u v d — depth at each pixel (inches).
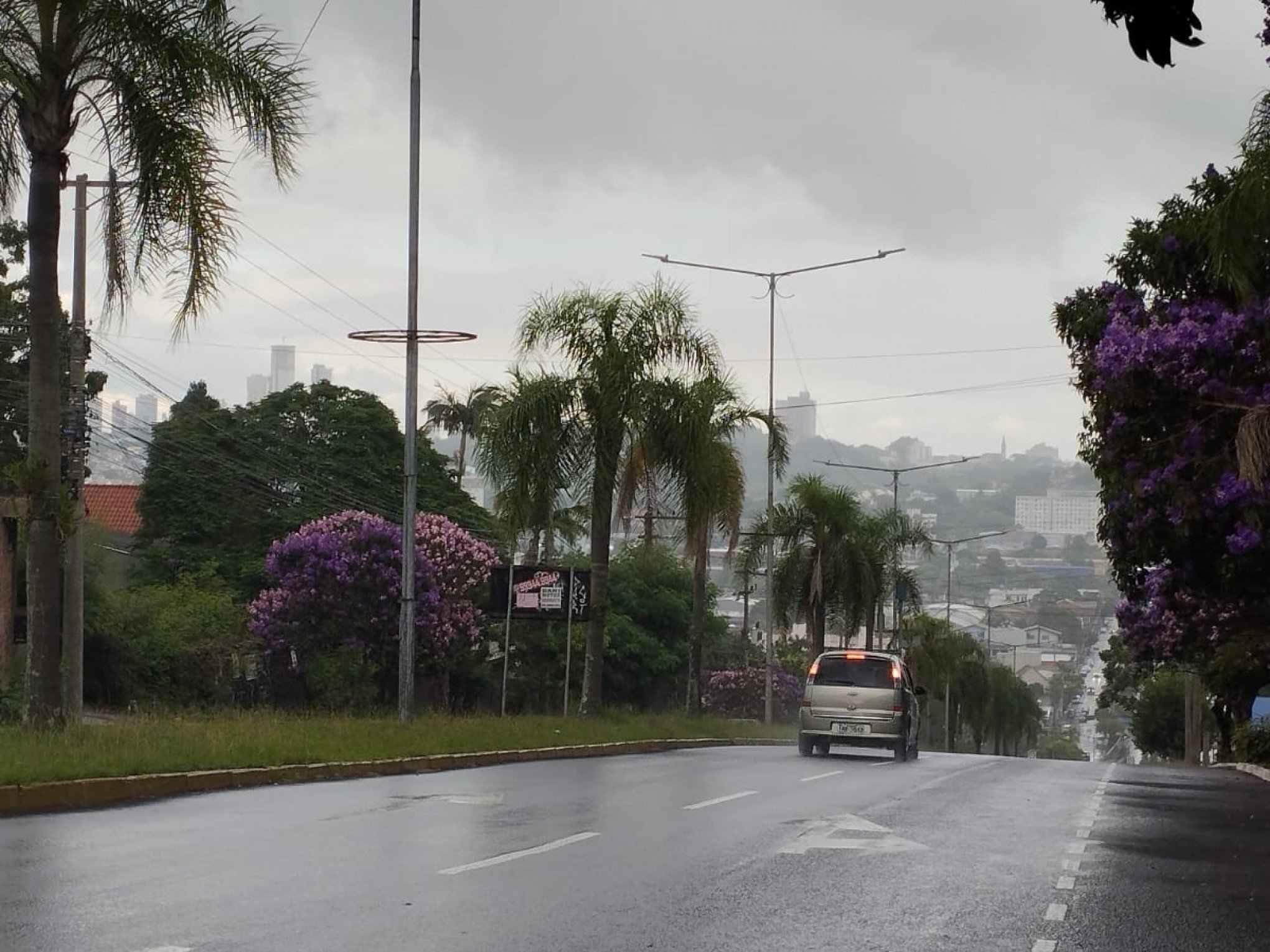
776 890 399.9
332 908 348.2
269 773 690.8
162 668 1847.9
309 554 1728.6
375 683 1820.9
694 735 1362.0
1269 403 789.2
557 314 1296.8
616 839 496.7
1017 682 4618.6
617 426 1290.6
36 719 730.2
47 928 312.0
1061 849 518.6
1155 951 334.3
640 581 2566.4
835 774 871.1
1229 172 901.2
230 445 2347.4
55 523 735.1
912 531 2586.1
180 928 316.8
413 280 1032.2
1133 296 944.3
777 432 2020.2
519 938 319.9
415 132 1031.6
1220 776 1235.2
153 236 741.9
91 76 740.7
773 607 2256.4
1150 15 191.2
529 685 2217.0
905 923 357.1
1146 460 882.8
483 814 564.4
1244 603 1111.6
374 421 2400.3
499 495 1301.7
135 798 594.9
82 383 1191.6
